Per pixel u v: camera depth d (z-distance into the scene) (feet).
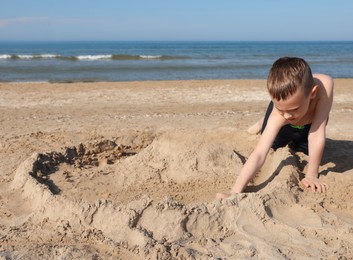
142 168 6.10
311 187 5.33
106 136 9.21
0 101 15.62
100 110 13.71
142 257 4.01
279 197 4.94
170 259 3.96
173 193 5.54
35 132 9.89
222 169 6.05
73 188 5.60
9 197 5.55
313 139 5.49
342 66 38.78
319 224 4.54
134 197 5.40
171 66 36.24
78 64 37.73
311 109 5.46
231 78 27.76
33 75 27.68
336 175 5.61
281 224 4.49
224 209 4.65
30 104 15.05
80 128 10.50
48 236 4.46
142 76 28.19
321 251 4.10
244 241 4.24
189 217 4.51
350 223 4.60
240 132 7.71
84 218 4.65
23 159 7.28
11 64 36.99
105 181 5.88
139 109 13.91
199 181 5.83
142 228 4.47
